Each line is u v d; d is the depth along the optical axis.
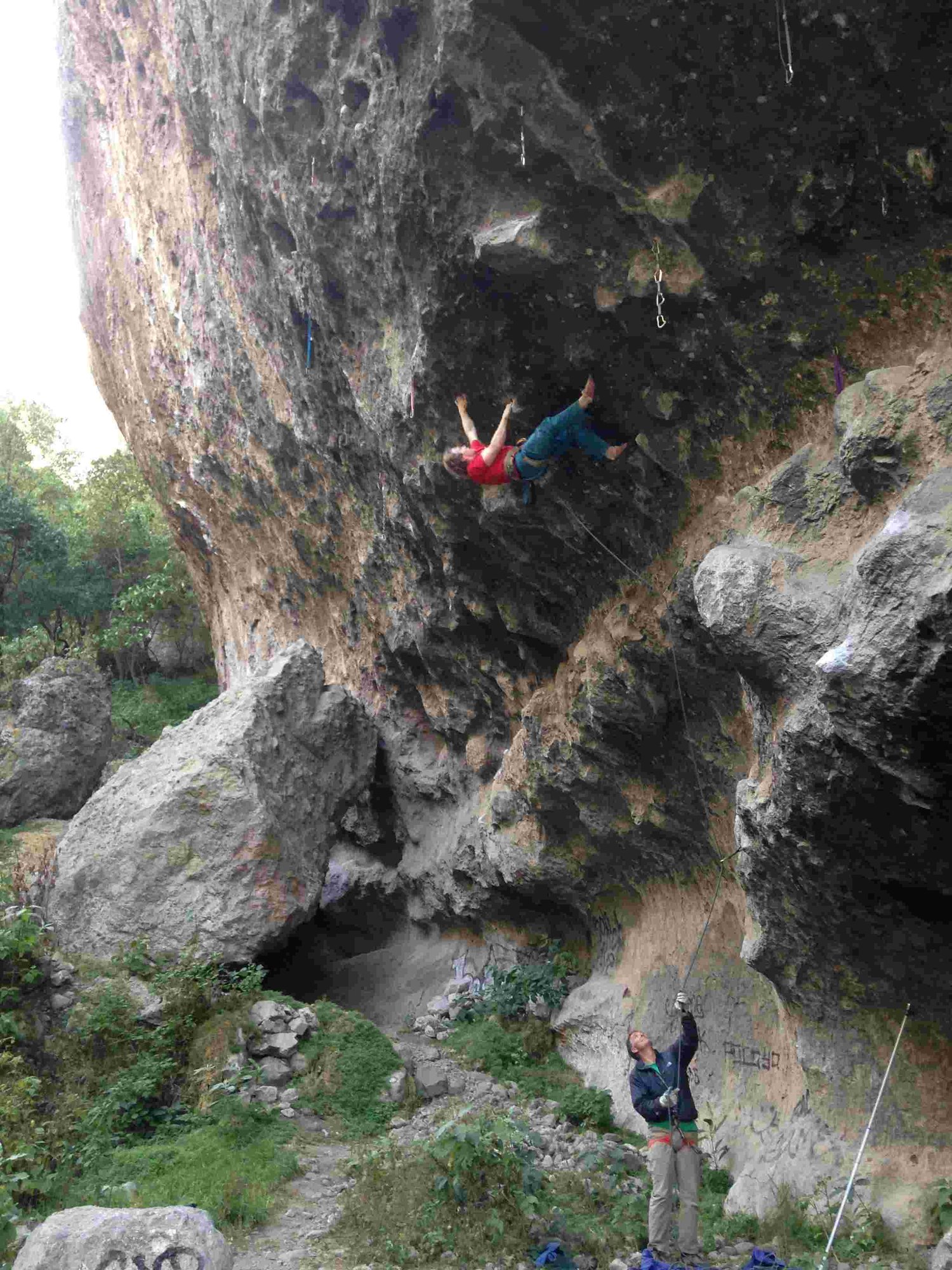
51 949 10.60
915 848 5.41
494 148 6.14
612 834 9.66
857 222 5.61
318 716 13.25
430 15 6.04
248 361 12.47
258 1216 6.82
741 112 5.51
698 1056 8.68
